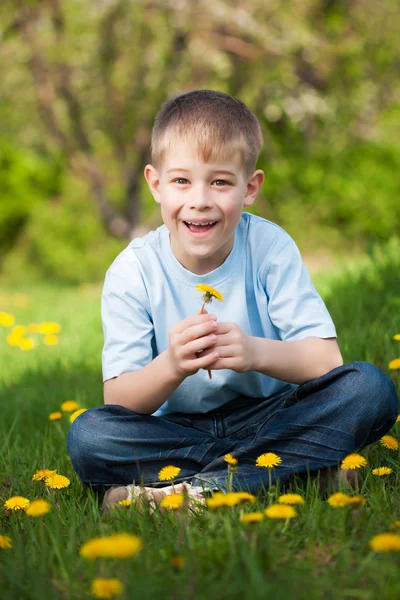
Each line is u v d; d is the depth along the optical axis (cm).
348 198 1208
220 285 208
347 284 429
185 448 196
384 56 1067
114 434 193
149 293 210
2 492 214
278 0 998
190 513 175
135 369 203
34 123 1084
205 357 185
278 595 125
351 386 188
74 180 1375
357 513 162
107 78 1020
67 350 452
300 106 1050
